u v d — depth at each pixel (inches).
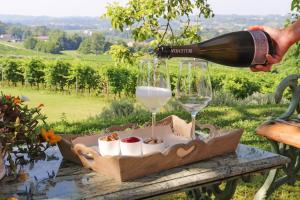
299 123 92.9
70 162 65.6
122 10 298.0
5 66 717.3
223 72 529.3
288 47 68.2
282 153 97.3
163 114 228.1
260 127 95.0
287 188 123.4
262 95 332.5
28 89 713.0
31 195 54.2
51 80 682.8
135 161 58.7
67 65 681.0
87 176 60.3
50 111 530.6
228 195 82.4
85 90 673.6
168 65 67.7
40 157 67.6
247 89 504.7
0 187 56.6
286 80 93.0
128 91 631.2
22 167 63.4
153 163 60.7
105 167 60.0
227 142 69.5
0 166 58.2
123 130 76.7
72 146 64.3
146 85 66.9
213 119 220.2
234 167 64.4
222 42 70.5
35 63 701.3
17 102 62.7
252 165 66.1
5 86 729.0
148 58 67.6
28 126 64.4
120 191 55.7
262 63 69.0
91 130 202.2
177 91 70.2
